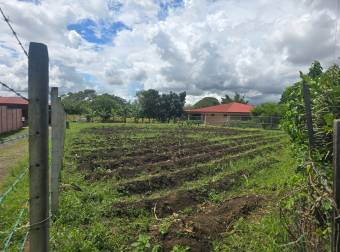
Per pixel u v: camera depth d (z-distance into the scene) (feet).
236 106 195.42
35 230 8.31
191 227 19.19
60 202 22.74
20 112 109.60
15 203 23.43
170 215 23.61
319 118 18.31
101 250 17.06
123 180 33.04
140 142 67.67
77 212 21.56
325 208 12.63
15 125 100.83
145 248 16.72
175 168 40.50
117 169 37.40
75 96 303.89
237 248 17.53
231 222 21.07
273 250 16.53
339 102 17.87
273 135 95.40
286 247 16.39
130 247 17.30
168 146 61.00
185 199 26.58
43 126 8.14
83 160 43.16
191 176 35.32
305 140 19.21
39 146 8.14
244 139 79.36
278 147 65.36
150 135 86.53
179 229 18.99
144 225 20.53
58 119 20.79
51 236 17.60
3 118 86.99
